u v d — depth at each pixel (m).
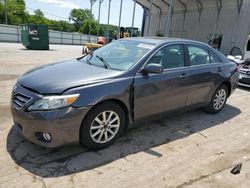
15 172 2.76
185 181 2.81
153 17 23.05
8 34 31.94
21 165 2.90
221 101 5.20
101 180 2.73
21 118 2.94
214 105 5.06
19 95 3.06
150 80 3.62
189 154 3.42
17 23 70.75
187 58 4.29
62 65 3.79
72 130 2.96
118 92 3.25
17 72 8.39
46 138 2.92
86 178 2.75
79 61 4.13
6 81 6.91
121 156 3.24
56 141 2.91
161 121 4.55
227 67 5.05
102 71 3.46
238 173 3.02
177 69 4.05
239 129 4.43
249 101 6.43
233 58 9.54
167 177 2.86
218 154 3.47
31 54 15.40
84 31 75.88
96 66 3.74
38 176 2.72
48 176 2.74
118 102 3.38
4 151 3.15
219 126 4.51
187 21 19.33
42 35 20.28
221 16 16.33
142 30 24.62
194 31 18.69
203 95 4.65
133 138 3.78
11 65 9.89
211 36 17.09
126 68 3.55
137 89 3.48
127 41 4.32
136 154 3.32
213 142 3.84
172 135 3.99
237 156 3.44
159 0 19.72
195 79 4.31
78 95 2.94
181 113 4.57
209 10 17.36
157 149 3.50
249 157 3.43
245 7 14.25
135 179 2.79
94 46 15.89
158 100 3.80
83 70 3.48
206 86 4.62
